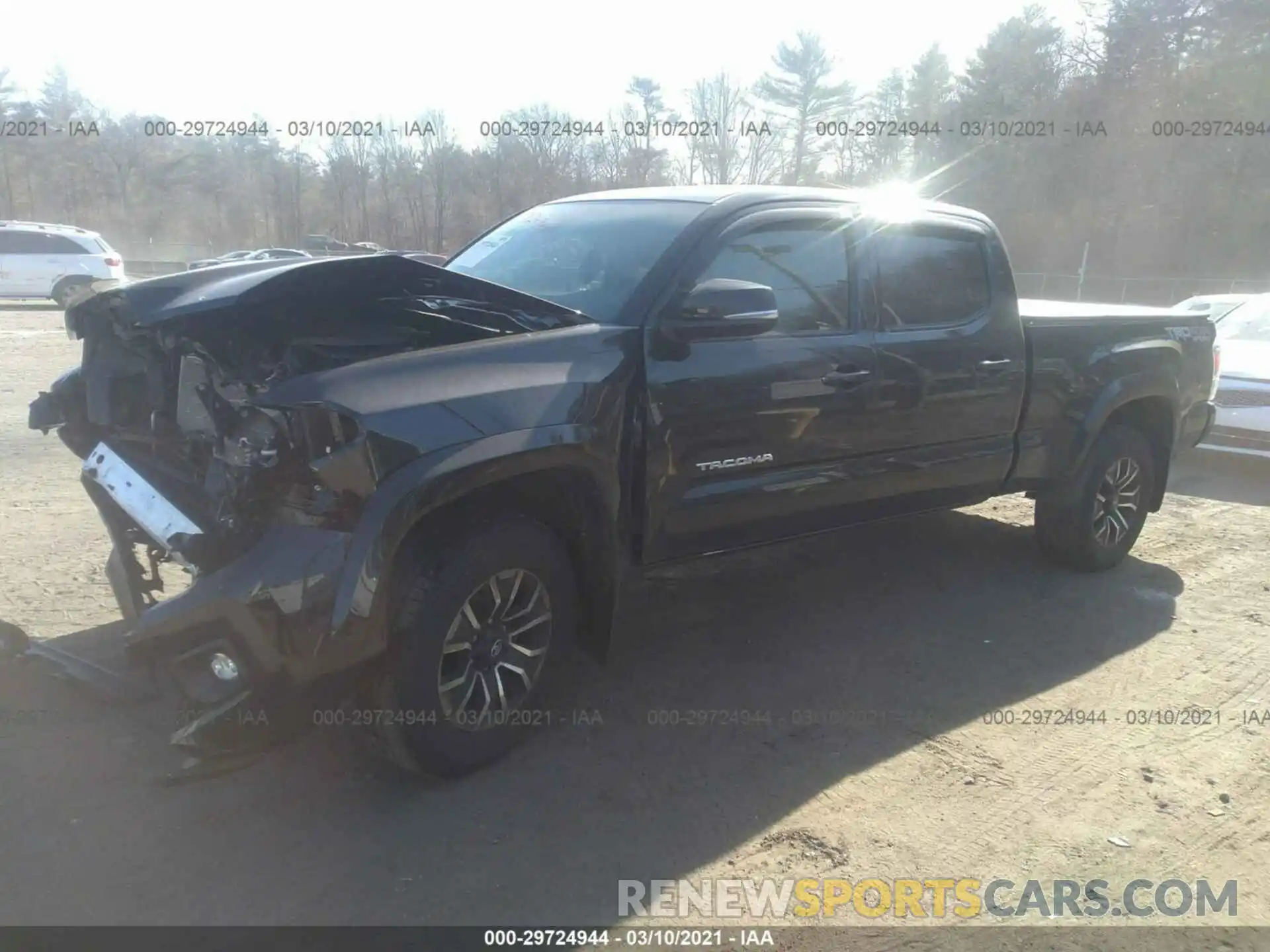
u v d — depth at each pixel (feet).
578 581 11.93
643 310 12.01
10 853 9.34
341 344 10.78
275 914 8.75
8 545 17.24
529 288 13.32
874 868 9.80
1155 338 18.92
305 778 10.89
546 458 10.50
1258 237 125.70
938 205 16.20
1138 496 19.29
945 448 15.69
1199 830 10.68
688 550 12.85
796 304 13.57
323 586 9.09
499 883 9.31
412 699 10.05
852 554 19.62
